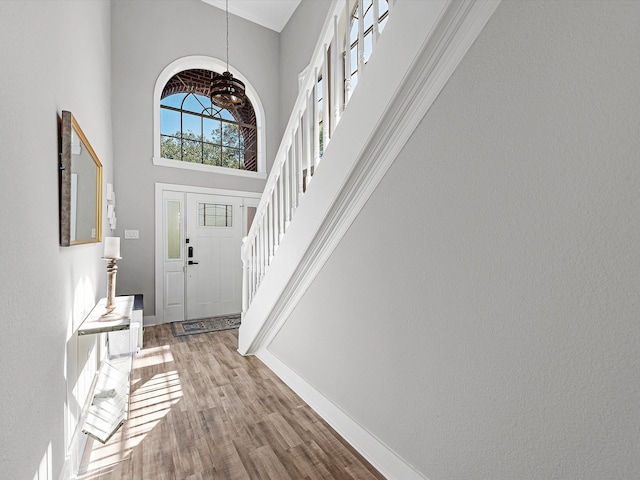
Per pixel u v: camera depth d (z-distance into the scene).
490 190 0.98
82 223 1.76
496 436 0.99
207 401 2.05
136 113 3.95
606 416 0.76
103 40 3.06
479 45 0.98
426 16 1.04
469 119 1.02
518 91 0.89
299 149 1.99
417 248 1.23
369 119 1.31
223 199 4.59
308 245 1.80
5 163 0.82
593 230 0.77
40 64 1.11
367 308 1.51
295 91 4.81
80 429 1.64
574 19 0.78
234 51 4.77
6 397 0.81
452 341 1.12
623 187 0.71
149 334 3.57
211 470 1.44
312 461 1.50
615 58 0.71
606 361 0.76
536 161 0.86
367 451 1.51
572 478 0.82
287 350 2.33
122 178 3.85
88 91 2.17
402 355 1.32
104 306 2.23
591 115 0.76
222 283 4.58
